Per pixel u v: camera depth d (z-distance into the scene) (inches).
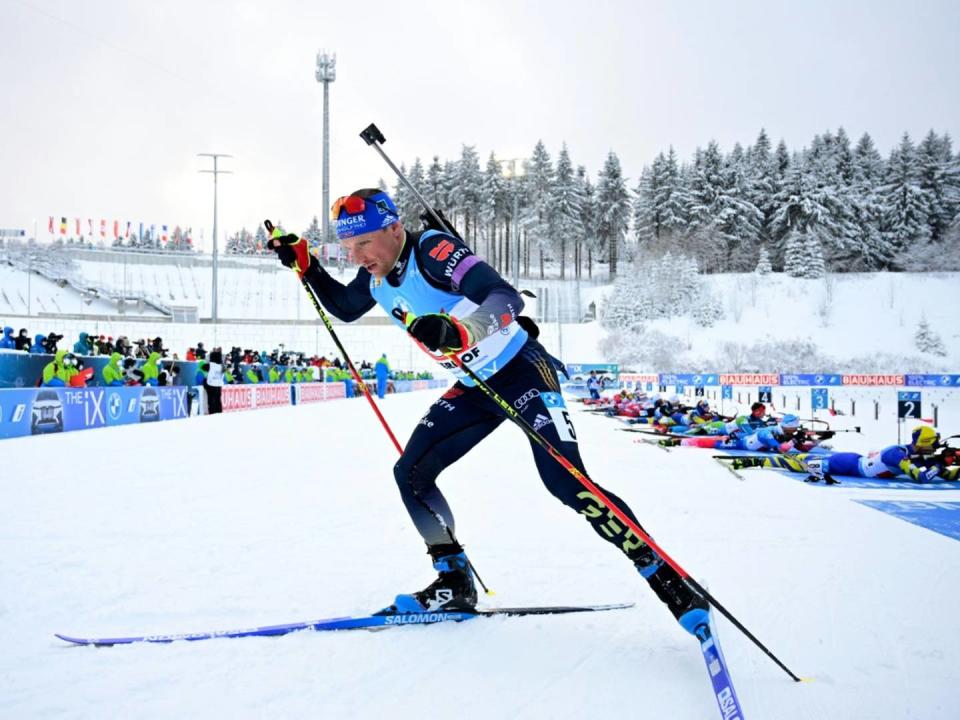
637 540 78.7
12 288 1907.0
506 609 92.7
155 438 347.9
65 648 79.4
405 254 89.0
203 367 565.3
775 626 87.1
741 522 152.1
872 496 194.2
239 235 3863.2
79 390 410.3
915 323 1808.6
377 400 824.9
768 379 1176.2
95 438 348.5
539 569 112.5
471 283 82.0
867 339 1753.2
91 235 2496.3
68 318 1593.3
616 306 1919.3
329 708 64.8
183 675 72.1
